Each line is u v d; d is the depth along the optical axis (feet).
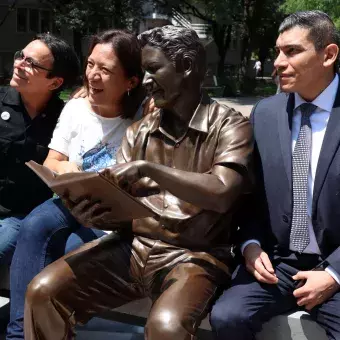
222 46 92.89
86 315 8.45
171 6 86.02
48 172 7.78
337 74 8.48
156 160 8.65
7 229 10.50
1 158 10.92
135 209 7.84
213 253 8.46
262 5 86.33
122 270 8.60
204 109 8.48
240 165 7.90
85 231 10.23
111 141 10.26
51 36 10.82
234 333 7.89
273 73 9.34
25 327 8.14
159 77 8.20
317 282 7.95
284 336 8.48
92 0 79.92
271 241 8.79
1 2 102.73
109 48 9.62
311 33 8.09
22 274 9.61
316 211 8.32
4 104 10.89
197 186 7.64
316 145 8.41
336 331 7.82
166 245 8.42
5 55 105.19
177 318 7.27
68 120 10.35
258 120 8.88
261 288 8.27
